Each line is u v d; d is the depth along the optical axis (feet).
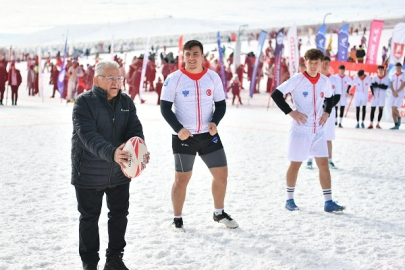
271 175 26.91
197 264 13.97
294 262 14.20
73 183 12.81
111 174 12.76
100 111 12.59
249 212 19.52
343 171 28.50
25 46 213.25
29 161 30.04
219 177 17.43
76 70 90.99
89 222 12.87
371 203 21.11
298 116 19.60
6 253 14.43
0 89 77.97
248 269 13.67
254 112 73.51
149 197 21.75
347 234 16.78
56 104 85.56
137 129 13.17
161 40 206.18
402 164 30.83
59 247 15.12
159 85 85.76
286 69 99.14
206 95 17.02
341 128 53.72
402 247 15.48
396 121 53.93
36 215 18.58
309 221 18.30
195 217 18.65
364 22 180.75
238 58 118.73
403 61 61.82
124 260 14.17
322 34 71.77
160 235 16.52
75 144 12.73
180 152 17.19
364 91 53.98
